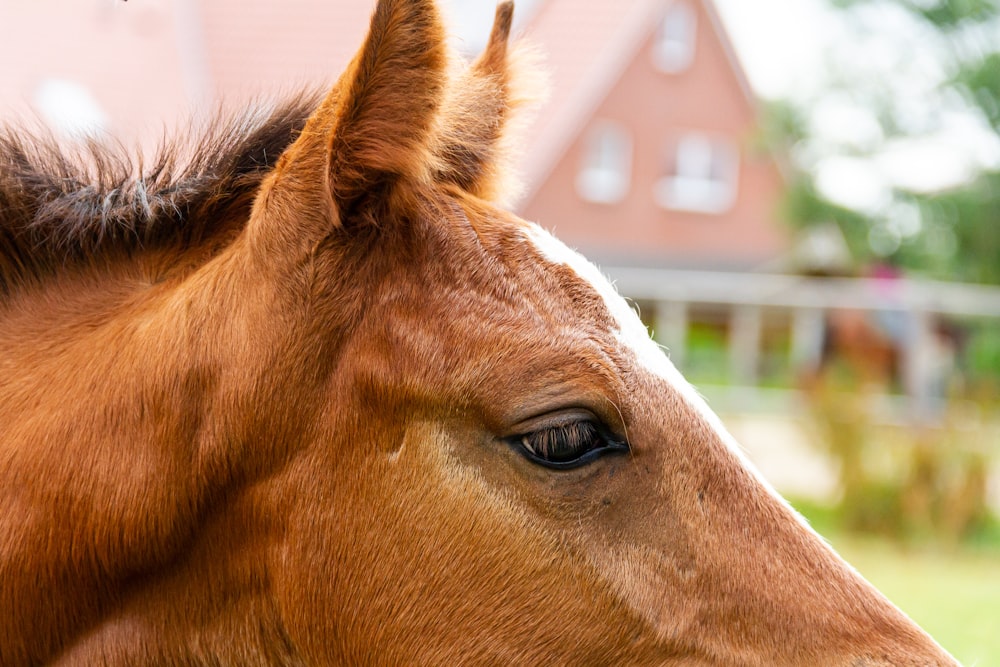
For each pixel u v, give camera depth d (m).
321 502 2.28
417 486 2.24
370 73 2.14
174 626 2.36
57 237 2.54
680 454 2.23
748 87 27.78
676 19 27.31
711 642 2.18
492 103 2.72
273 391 2.26
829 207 26.72
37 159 2.62
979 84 23.97
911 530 10.92
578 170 26.23
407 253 2.28
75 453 2.28
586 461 2.20
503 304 2.24
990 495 11.28
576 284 2.30
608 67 24.44
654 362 2.29
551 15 25.31
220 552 2.35
